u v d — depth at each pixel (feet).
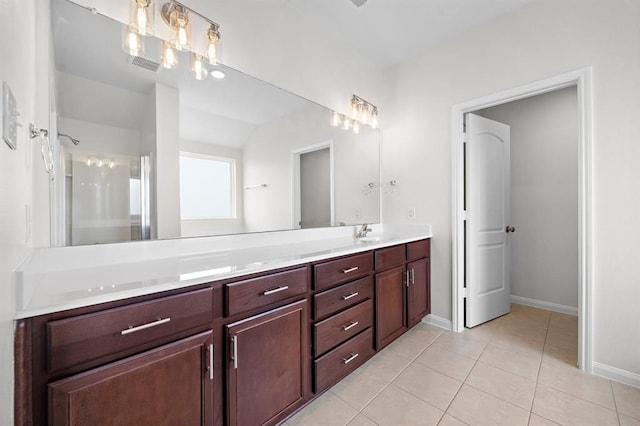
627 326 5.41
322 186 7.67
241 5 5.83
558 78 6.15
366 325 6.00
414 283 7.66
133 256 4.52
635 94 5.31
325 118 7.73
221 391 3.66
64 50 3.92
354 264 5.74
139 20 4.38
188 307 3.34
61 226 3.86
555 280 9.45
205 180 5.42
